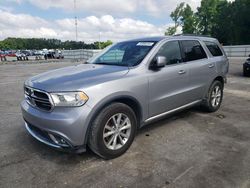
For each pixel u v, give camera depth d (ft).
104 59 14.29
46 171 9.98
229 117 16.89
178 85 13.94
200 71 15.65
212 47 17.78
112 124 10.74
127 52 13.61
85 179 9.37
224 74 18.45
